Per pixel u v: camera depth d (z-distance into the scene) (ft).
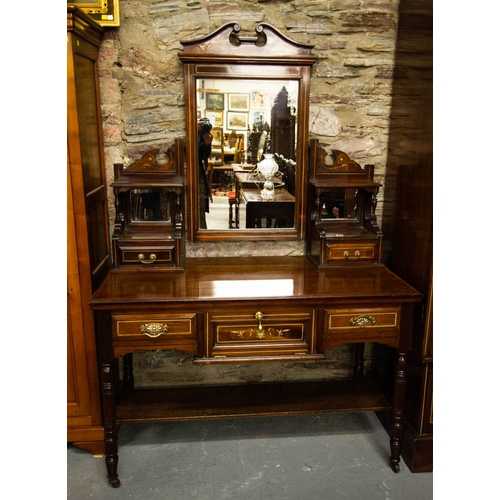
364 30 7.82
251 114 7.66
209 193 7.87
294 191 8.00
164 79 7.66
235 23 7.29
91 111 7.15
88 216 6.94
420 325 7.18
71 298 7.04
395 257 8.13
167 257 7.49
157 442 7.98
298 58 7.46
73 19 6.06
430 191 6.86
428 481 7.16
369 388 8.34
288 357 6.81
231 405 7.79
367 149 8.31
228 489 6.94
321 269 7.69
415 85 7.22
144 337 6.56
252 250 8.48
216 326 6.63
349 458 7.63
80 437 7.55
